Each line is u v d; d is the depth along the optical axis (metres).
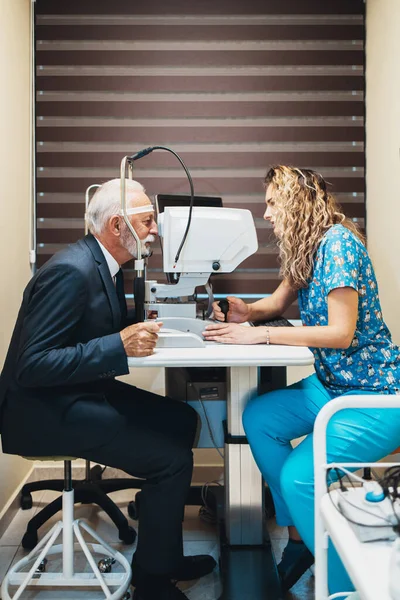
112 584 1.80
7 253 2.38
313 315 1.82
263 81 2.82
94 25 2.79
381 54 2.58
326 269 1.70
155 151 2.82
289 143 2.84
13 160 2.48
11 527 2.35
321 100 2.83
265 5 2.80
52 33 2.78
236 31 2.80
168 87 2.81
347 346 1.67
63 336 1.65
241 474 1.94
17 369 1.63
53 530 1.81
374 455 1.61
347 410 1.65
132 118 2.82
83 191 2.82
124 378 2.78
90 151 2.82
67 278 1.65
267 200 2.01
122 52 2.80
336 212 1.87
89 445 1.70
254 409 1.85
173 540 1.76
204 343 1.83
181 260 1.85
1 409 1.74
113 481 2.46
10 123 2.42
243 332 1.84
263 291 2.84
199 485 2.75
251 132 2.83
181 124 2.83
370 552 0.81
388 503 0.90
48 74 2.80
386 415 1.60
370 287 1.75
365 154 2.84
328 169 2.85
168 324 1.88
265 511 2.20
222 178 2.84
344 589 1.37
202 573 1.94
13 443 1.71
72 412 1.68
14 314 2.48
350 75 2.82
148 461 1.73
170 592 1.76
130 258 1.89
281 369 2.25
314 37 2.81
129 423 1.73
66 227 2.83
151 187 2.84
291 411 1.80
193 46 2.81
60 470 2.80
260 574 1.79
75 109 2.80
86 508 2.51
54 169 2.83
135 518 2.39
